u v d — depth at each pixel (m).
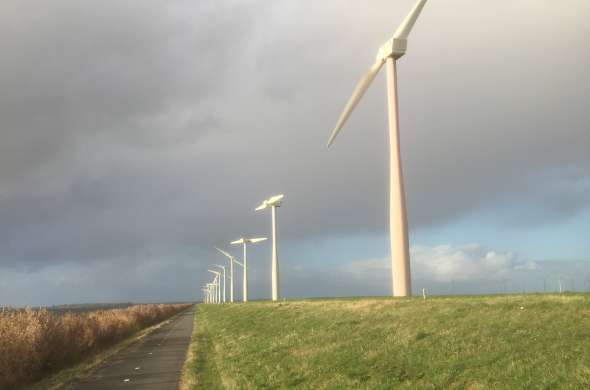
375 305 34.31
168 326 70.81
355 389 17.27
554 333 17.58
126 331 52.16
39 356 25.94
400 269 39.81
